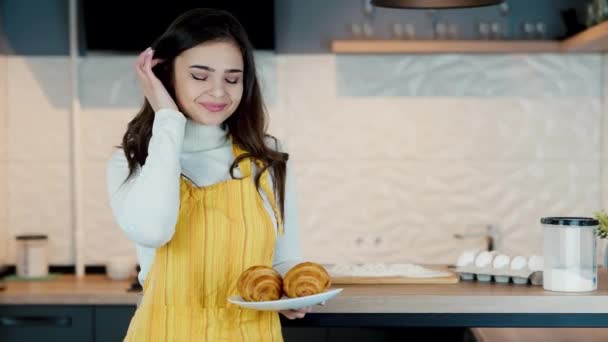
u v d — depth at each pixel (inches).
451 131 156.5
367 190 156.9
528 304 88.4
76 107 156.1
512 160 156.8
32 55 157.2
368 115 156.3
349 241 157.2
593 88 156.3
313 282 74.2
